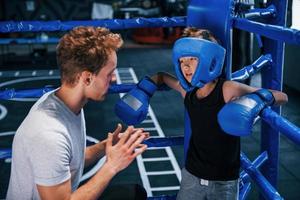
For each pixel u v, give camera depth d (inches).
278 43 83.7
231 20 63.5
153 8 513.0
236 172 63.9
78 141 55.6
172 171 148.7
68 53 50.1
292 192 131.4
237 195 65.2
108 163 52.4
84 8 527.2
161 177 143.8
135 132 54.2
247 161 74.7
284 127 47.2
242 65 136.9
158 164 155.0
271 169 91.3
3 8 508.4
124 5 540.4
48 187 49.0
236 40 133.3
